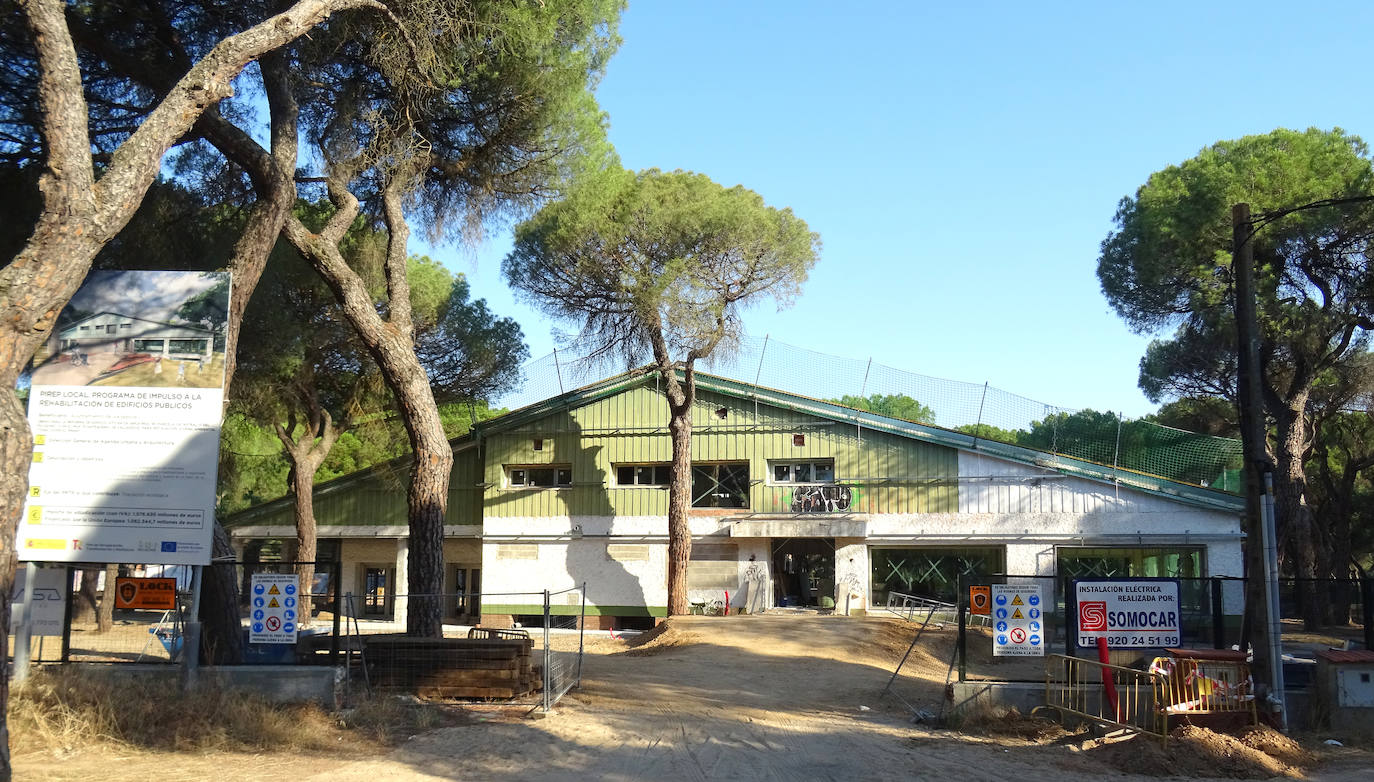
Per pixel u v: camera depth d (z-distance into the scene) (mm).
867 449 30281
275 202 13930
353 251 21953
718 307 27438
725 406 31594
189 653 11859
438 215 18672
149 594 12117
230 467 35062
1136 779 9688
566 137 17984
